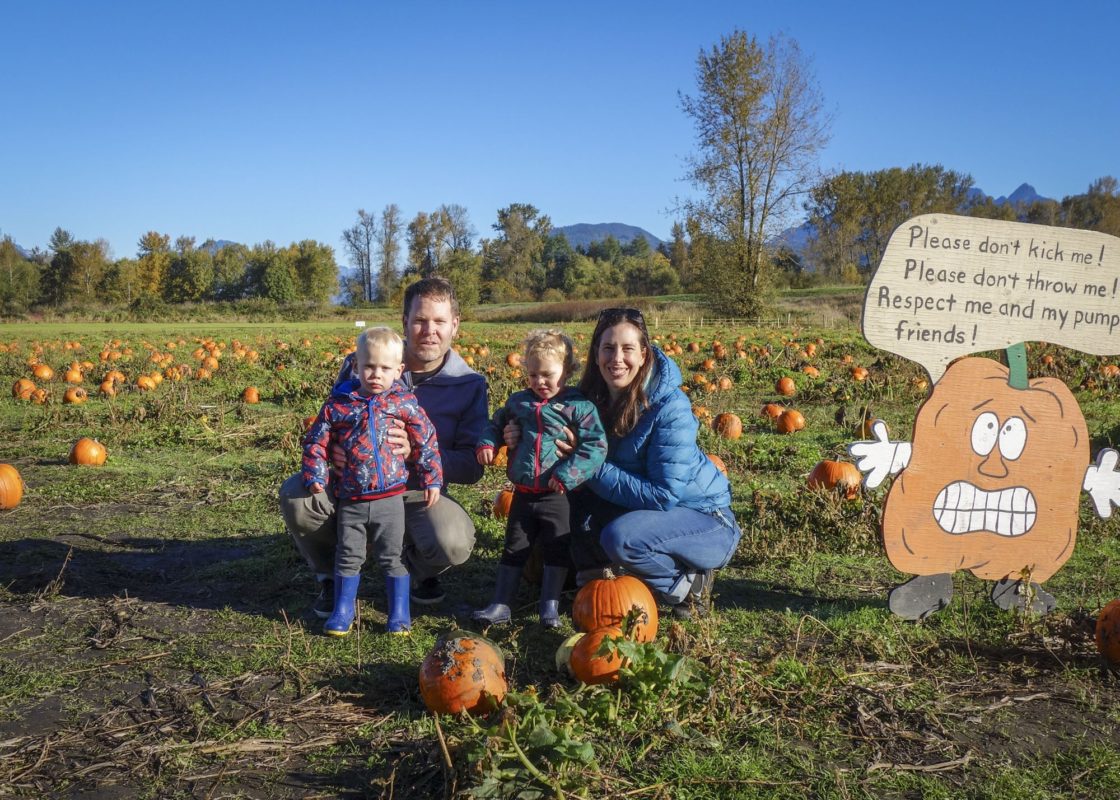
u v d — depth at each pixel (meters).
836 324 38.56
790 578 5.09
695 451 4.30
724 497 4.48
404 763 3.00
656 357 4.31
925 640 4.10
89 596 4.70
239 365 17.91
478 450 4.32
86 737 3.20
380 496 4.09
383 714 3.39
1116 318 4.31
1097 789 2.89
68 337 31.45
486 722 3.24
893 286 4.15
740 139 48.69
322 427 4.09
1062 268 4.25
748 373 15.34
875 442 4.19
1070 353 15.07
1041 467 4.34
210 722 3.31
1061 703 3.52
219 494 7.01
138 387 13.61
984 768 3.02
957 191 99.81
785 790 2.86
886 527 4.24
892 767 3.01
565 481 4.11
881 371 14.14
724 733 3.20
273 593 4.79
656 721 3.18
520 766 2.76
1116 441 8.70
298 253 101.56
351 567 4.15
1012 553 4.36
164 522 6.23
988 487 4.30
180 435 9.48
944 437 4.25
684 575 4.39
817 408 11.77
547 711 3.09
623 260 112.50
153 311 65.88
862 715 3.33
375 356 4.00
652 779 2.87
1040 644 4.00
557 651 3.70
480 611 4.29
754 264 48.94
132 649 4.01
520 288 108.56
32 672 3.74
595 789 2.78
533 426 4.18
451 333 4.70
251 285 99.44
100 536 5.86
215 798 2.83
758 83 47.50
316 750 3.12
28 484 7.39
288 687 3.62
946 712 3.41
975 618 4.37
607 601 3.87
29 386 12.91
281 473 7.69
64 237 101.38
